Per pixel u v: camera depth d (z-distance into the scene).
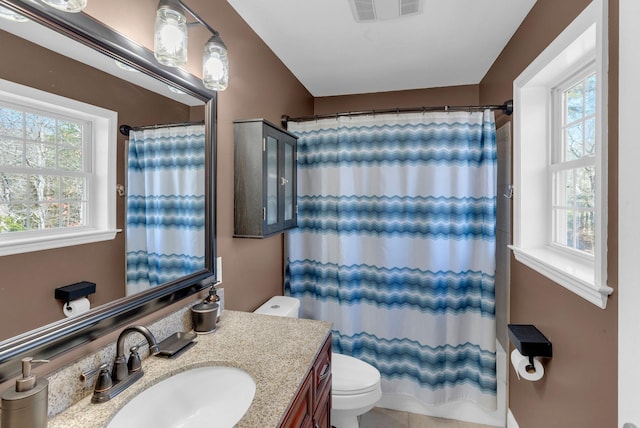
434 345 2.05
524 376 1.46
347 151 2.14
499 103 2.19
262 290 2.04
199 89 1.34
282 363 1.04
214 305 1.31
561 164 1.55
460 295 2.04
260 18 1.75
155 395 0.94
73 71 0.84
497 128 2.22
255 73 1.89
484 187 1.97
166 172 1.18
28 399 0.63
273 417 0.80
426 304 2.06
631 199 0.73
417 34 1.93
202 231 1.38
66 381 0.81
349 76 2.58
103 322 0.92
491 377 2.00
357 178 2.15
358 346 2.22
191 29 1.34
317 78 2.62
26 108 0.73
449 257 2.04
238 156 1.65
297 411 0.95
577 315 1.22
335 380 1.74
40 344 0.75
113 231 0.97
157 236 1.14
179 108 1.24
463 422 2.09
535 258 1.50
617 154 0.96
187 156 1.29
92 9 0.91
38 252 0.76
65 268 0.83
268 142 1.70
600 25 1.00
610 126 0.99
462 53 2.18
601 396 1.06
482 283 2.00
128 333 0.92
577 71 1.44
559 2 1.35
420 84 2.78
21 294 0.73
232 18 1.64
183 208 1.27
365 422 2.08
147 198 1.10
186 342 1.15
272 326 1.34
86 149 0.88
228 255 1.63
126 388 0.89
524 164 1.70
